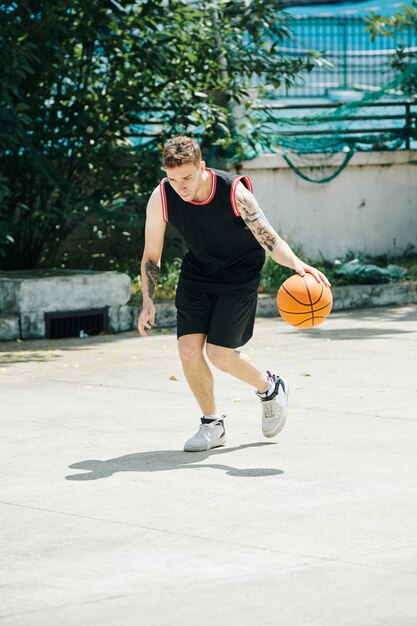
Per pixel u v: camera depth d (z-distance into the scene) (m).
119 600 4.45
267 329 13.16
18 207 14.72
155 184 15.03
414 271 16.22
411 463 6.65
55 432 7.77
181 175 6.42
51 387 9.66
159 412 8.45
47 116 14.51
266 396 7.17
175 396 9.15
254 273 6.89
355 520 5.48
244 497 5.96
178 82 14.99
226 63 15.12
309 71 15.69
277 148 16.14
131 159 15.05
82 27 13.91
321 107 16.66
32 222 14.55
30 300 12.78
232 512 5.67
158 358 11.24
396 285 15.50
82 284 13.14
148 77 14.71
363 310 15.01
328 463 6.69
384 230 17.38
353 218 17.03
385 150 17.17
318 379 9.75
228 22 15.06
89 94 14.65
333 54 18.77
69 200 14.31
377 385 9.39
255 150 15.53
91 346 12.18
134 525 5.49
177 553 5.04
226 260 6.79
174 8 14.54
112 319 13.40
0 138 13.41
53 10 13.35
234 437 7.49
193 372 7.02
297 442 7.28
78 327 13.23
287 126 16.30
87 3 13.60
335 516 5.56
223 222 6.62
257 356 11.12
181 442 7.37
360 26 18.81
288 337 12.43
